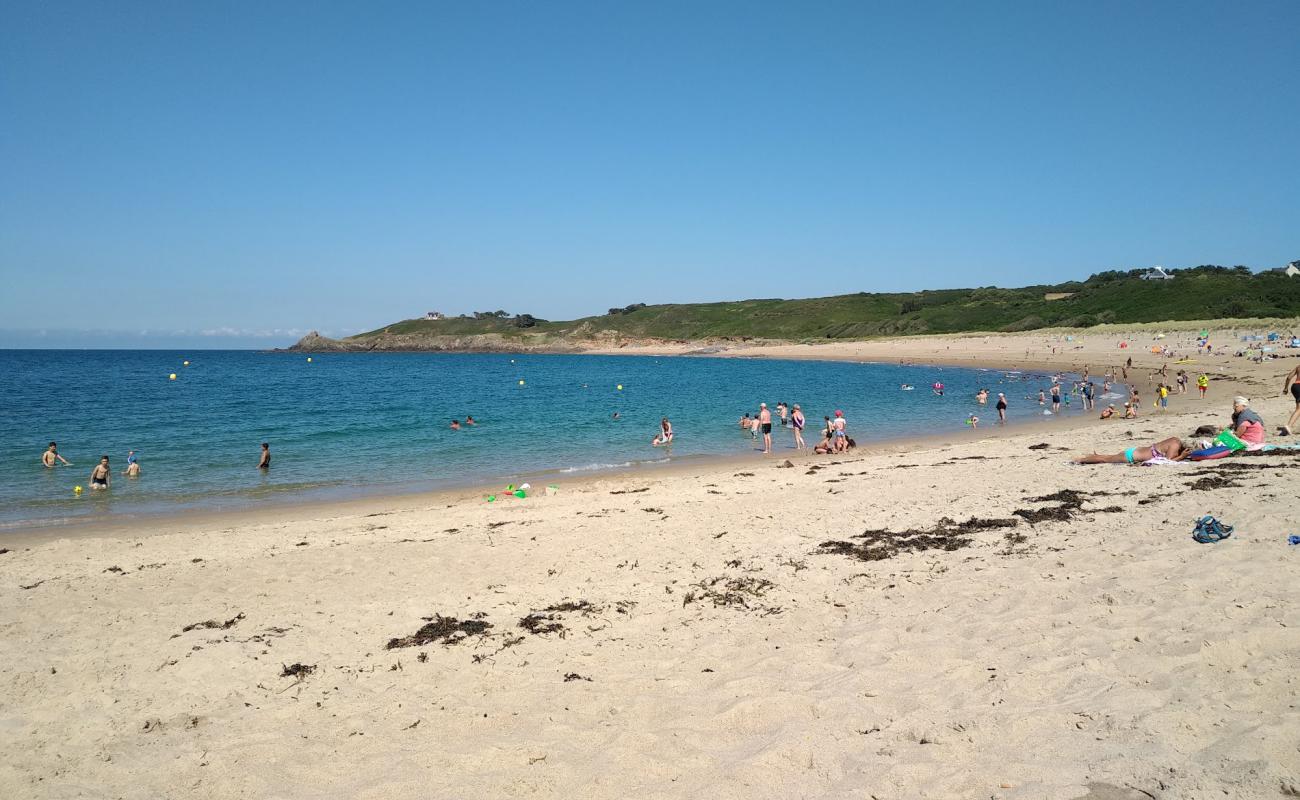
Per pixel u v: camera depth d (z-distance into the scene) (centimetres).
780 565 945
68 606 938
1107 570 766
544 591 910
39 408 4200
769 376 7438
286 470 2264
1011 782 406
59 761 535
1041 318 11044
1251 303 8919
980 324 11869
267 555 1194
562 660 688
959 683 548
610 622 784
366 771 503
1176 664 523
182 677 681
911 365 8112
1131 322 9562
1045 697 507
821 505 1335
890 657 613
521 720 567
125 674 694
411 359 14650
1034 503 1156
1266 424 1872
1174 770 389
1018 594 732
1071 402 3922
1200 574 708
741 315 17362
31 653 758
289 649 746
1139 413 3108
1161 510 1005
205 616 877
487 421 3588
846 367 8444
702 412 3950
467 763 502
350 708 608
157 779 507
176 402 4666
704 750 494
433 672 675
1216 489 1095
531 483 2002
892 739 476
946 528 1054
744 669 629
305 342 19862
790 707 540
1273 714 435
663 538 1158
